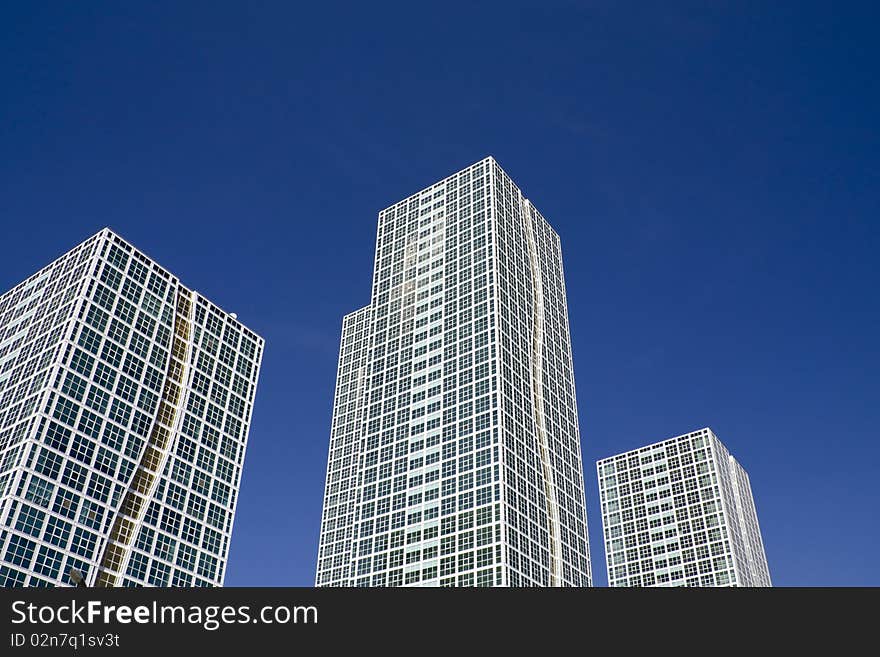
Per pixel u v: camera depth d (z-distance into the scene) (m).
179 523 179.62
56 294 190.50
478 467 199.50
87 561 158.88
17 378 176.38
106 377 178.12
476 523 190.88
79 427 168.50
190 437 191.12
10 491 152.62
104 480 168.12
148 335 191.88
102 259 190.50
